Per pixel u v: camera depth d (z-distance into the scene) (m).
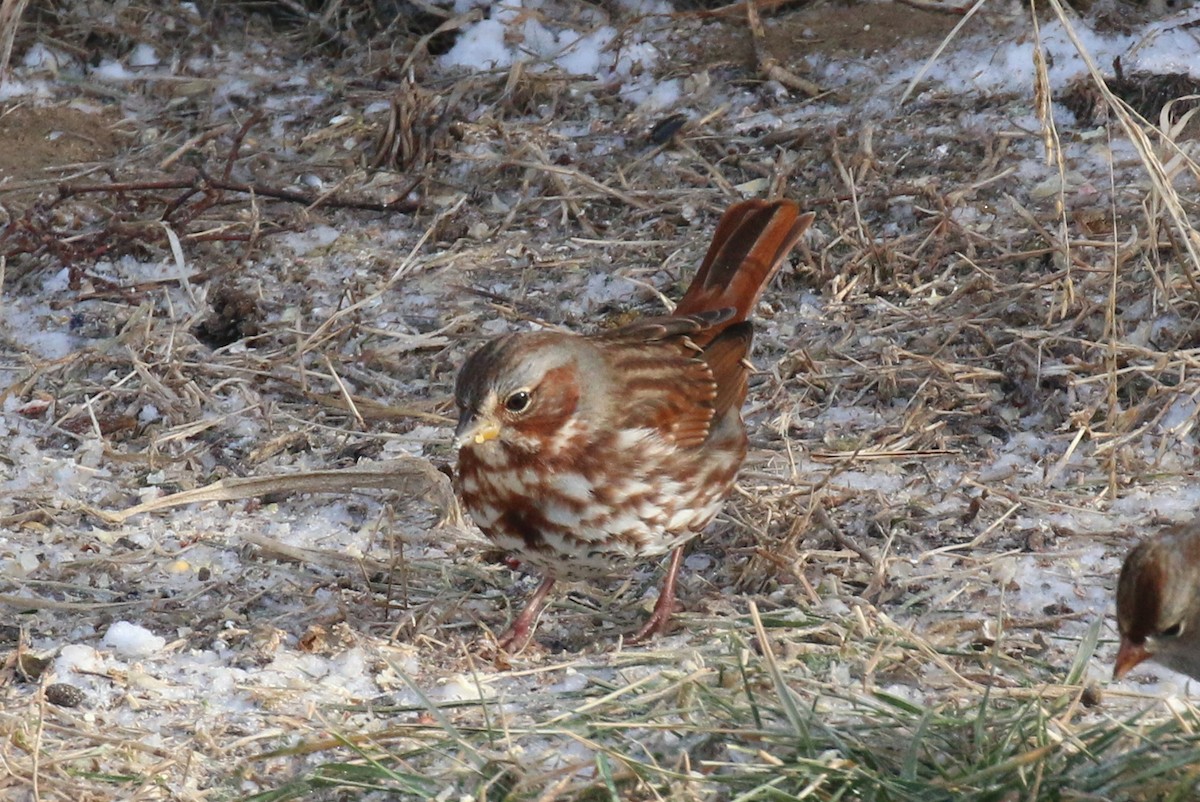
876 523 10.25
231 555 10.22
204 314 13.05
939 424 11.34
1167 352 11.62
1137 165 13.67
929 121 14.69
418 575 10.03
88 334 12.92
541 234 13.98
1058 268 12.70
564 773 7.33
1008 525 10.16
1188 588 7.61
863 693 8.14
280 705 8.45
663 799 7.22
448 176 14.75
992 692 8.17
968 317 12.31
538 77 15.59
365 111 15.59
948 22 15.95
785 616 9.20
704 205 14.05
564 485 8.70
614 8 16.64
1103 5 15.62
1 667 8.84
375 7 16.89
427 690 8.57
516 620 9.24
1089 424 11.17
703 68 15.80
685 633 9.25
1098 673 8.52
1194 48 14.91
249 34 16.86
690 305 10.16
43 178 14.87
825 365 12.08
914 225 13.53
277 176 14.88
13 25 15.53
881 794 7.23
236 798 7.55
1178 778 7.21
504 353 8.53
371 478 10.80
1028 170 13.87
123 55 16.58
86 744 7.99
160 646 9.12
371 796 7.57
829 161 14.34
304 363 12.50
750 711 7.99
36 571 9.99
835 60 15.66
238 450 11.54
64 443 11.67
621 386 8.79
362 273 13.52
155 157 15.19
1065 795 7.19
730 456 9.34
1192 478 10.61
